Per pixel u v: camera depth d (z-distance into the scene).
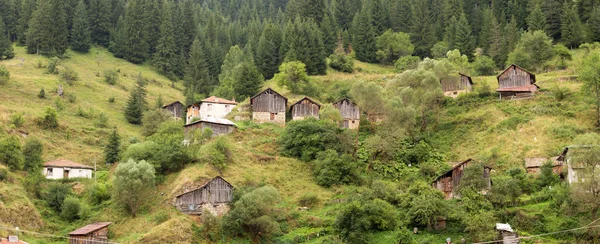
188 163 93.56
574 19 170.75
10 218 78.62
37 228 80.50
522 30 176.12
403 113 108.19
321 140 104.00
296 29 164.75
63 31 191.88
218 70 190.62
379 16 196.62
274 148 106.62
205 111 128.50
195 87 174.00
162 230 77.62
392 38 182.62
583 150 78.44
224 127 110.75
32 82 153.00
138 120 146.12
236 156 99.56
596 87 108.31
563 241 74.06
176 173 91.94
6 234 75.56
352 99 113.69
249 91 144.50
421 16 189.75
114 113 150.00
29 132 116.94
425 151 105.50
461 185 89.12
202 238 79.38
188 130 110.19
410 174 99.31
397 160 103.94
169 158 92.06
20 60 178.25
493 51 168.50
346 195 92.00
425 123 116.56
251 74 146.50
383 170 100.69
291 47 159.50
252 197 81.50
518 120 111.38
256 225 80.44
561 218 77.62
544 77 136.62
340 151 103.62
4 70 146.75
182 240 77.38
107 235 79.50
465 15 194.88
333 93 141.88
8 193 82.88
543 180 89.25
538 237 75.62
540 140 103.00
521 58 150.75
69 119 133.00
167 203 84.94
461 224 79.25
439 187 92.12
